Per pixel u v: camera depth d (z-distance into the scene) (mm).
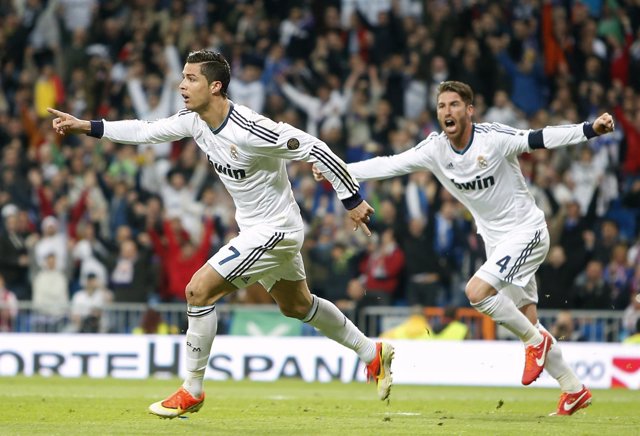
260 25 33906
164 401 11727
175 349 23906
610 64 32938
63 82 34438
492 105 31500
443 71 31750
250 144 11500
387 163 13805
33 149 32531
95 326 25641
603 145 30125
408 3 35281
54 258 27781
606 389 21656
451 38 32375
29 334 24406
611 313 24141
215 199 29141
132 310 25703
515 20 33125
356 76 31859
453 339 23906
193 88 11570
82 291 27625
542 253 13570
